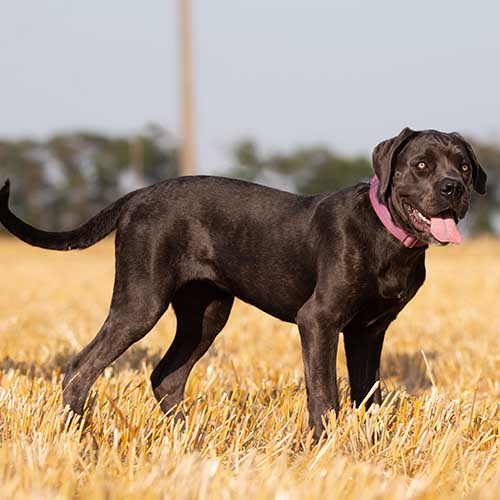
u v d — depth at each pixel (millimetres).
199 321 10375
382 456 8211
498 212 76812
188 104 39094
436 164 8742
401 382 12891
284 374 11750
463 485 7141
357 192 9055
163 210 9664
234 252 9617
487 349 14352
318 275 9031
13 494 6375
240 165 86188
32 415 8648
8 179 9625
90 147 94500
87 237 9977
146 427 8617
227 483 6699
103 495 6309
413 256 8938
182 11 38875
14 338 15516
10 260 42531
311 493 6352
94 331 16875
